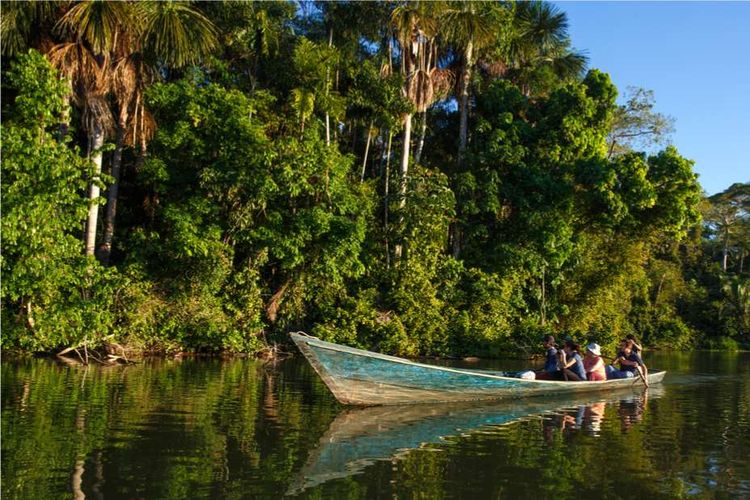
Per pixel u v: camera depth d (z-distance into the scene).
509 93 26.58
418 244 22.88
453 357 22.64
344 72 24.34
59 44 17.64
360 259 22.47
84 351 16.77
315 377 14.26
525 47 26.94
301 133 21.30
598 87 26.36
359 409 10.19
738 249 55.56
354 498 5.56
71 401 9.97
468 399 11.47
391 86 22.47
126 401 10.14
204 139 20.08
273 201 20.75
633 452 7.50
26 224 14.95
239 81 23.80
